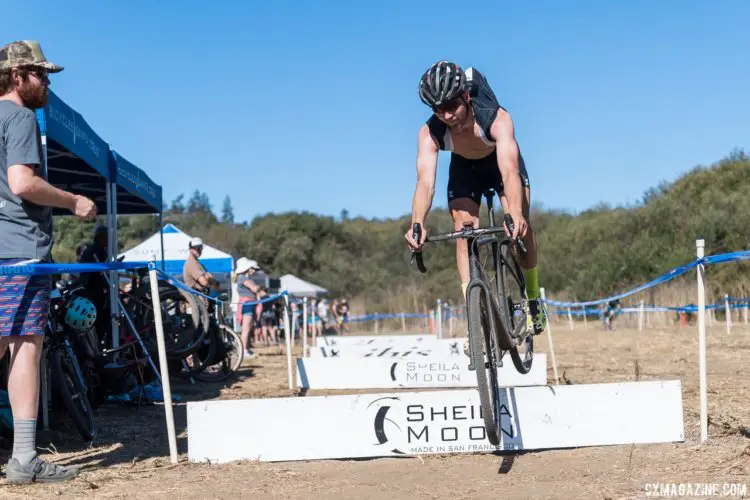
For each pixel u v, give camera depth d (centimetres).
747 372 836
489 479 388
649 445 440
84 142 697
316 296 2656
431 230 4300
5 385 499
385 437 442
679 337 1509
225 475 402
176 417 620
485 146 453
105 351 649
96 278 719
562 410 446
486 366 396
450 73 418
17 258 385
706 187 2945
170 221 5322
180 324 778
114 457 461
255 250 5044
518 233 400
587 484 364
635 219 2938
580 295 2606
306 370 791
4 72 399
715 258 439
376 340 1101
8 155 382
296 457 439
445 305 2155
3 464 441
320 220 5488
